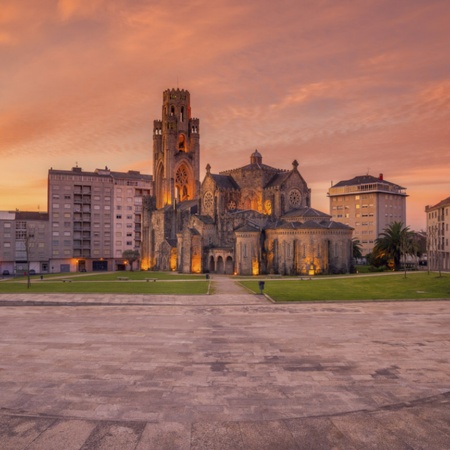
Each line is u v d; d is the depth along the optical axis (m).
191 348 25.78
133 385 19.53
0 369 21.80
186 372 21.34
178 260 101.75
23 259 129.25
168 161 128.75
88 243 137.75
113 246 140.62
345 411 16.62
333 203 163.12
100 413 16.48
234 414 16.38
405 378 20.31
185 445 13.83
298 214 95.00
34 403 17.48
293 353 24.64
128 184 143.12
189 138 134.38
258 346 26.17
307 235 86.88
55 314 37.81
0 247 127.06
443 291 51.16
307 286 58.31
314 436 14.42
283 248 88.38
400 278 64.38
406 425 15.17
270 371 21.45
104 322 33.94
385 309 39.50
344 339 27.80
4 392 18.67
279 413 16.45
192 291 54.16
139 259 134.00
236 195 107.31
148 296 48.44
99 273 102.12
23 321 34.44
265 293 50.28
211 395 18.34
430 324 32.38
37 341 27.55
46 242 132.25
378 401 17.58
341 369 21.70
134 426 15.23
